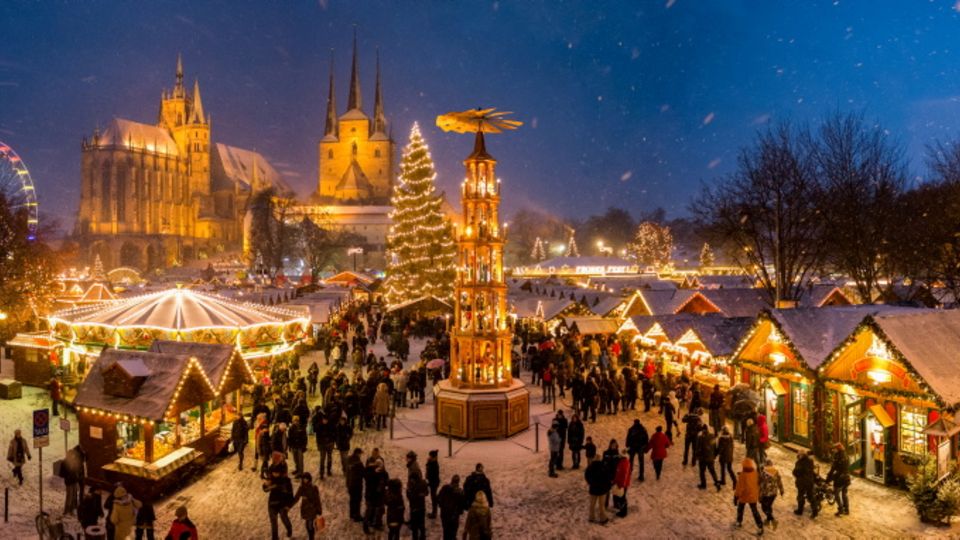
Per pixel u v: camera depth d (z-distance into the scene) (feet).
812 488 49.80
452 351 75.25
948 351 56.34
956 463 51.98
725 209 123.24
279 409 67.21
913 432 55.21
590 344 107.55
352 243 504.02
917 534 46.62
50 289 136.15
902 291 121.60
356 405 73.20
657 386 86.69
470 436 70.69
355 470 50.62
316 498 45.32
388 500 45.06
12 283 129.29
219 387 64.54
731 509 51.75
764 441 59.26
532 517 50.85
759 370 71.05
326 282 269.64
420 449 68.13
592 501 49.55
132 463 56.95
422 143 192.85
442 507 43.98
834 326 66.23
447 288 191.72
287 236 398.21
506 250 546.26
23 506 54.03
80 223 577.84
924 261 106.63
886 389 55.88
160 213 609.42
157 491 56.08
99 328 87.92
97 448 58.39
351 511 50.72
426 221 191.83
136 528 45.55
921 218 110.22
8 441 71.36
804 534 46.91
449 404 72.18
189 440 62.59
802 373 64.54
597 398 79.66
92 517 44.39
